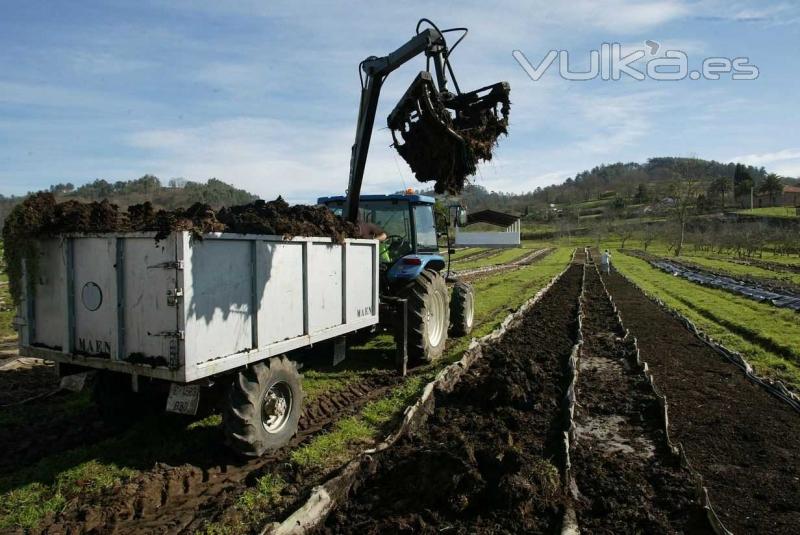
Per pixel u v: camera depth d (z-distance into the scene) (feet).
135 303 13.84
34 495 13.02
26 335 15.64
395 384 22.85
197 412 15.75
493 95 22.76
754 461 15.92
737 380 24.64
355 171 24.32
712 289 67.82
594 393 22.43
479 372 24.90
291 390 16.65
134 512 12.53
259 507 12.62
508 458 14.05
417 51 22.38
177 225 12.93
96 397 16.88
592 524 12.26
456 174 22.41
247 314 15.14
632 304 53.16
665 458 16.07
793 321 40.32
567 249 184.14
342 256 20.06
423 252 28.45
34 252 15.26
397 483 13.82
